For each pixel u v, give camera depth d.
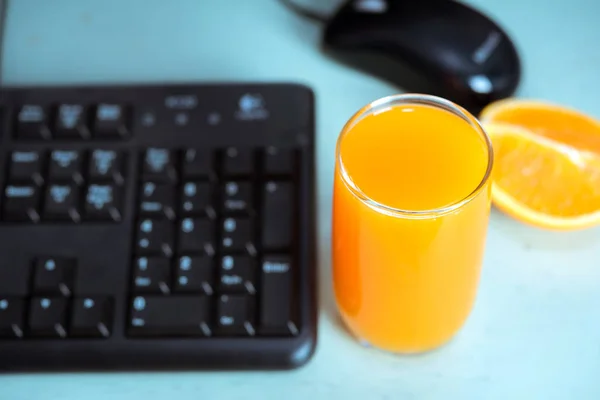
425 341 0.42
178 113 0.48
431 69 0.51
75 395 0.43
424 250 0.37
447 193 0.39
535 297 0.45
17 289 0.44
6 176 0.47
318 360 0.44
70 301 0.44
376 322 0.41
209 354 0.43
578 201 0.47
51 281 0.44
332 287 0.46
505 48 0.51
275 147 0.47
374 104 0.40
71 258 0.44
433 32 0.51
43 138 0.48
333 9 0.57
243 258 0.44
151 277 0.44
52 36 0.56
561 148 0.48
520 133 0.48
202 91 0.49
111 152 0.47
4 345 0.43
